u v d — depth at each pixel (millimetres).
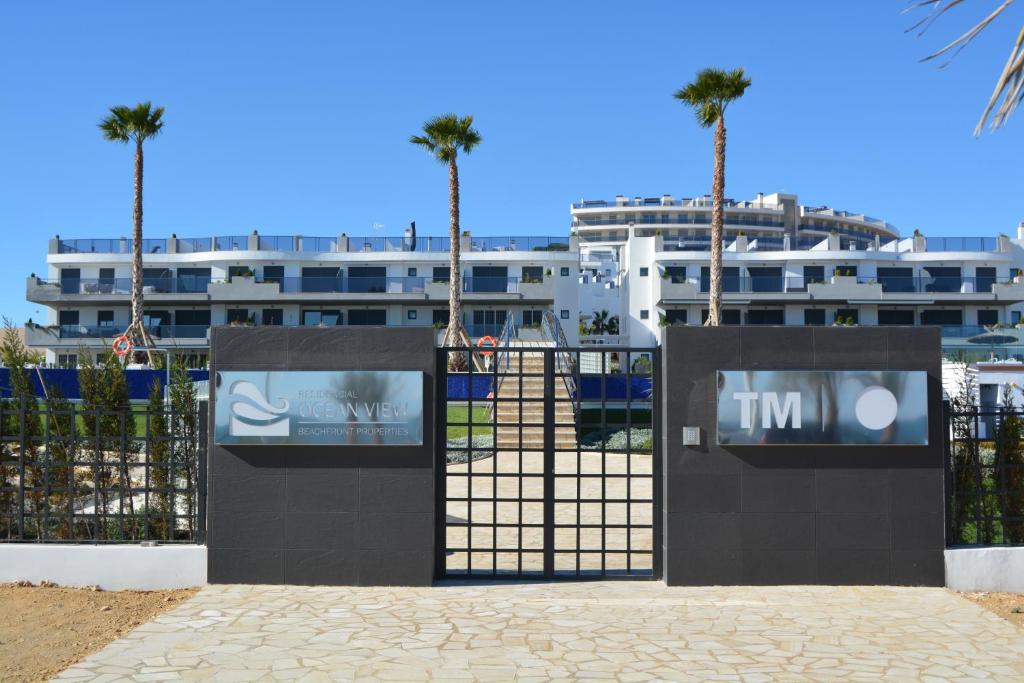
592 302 60938
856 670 6727
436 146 37125
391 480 9227
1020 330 46781
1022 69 4668
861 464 9219
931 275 51188
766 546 9211
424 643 7344
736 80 32688
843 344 9219
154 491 9539
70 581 9266
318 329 9234
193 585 9242
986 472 10078
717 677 6562
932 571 9172
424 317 51031
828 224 117812
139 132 38562
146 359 36812
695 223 111688
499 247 51656
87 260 50781
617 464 19531
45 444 9773
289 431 9148
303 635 7543
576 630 7738
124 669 6684
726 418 9141
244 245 51125
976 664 6867
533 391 23672
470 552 9711
